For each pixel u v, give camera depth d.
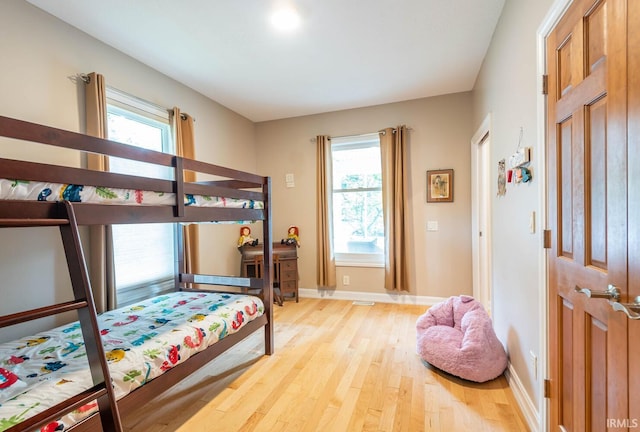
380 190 4.05
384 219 3.86
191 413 1.80
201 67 2.84
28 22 1.92
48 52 2.03
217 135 3.74
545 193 1.46
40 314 0.94
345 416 1.75
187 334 1.76
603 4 0.99
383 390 1.99
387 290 3.97
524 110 1.70
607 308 1.00
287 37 2.38
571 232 1.23
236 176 2.27
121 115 2.60
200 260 3.42
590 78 1.07
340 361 2.40
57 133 1.19
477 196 3.39
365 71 2.99
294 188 4.38
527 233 1.69
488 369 2.02
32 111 1.95
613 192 0.95
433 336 2.30
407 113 3.79
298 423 1.70
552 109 1.38
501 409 1.78
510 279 2.03
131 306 2.26
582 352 1.16
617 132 0.92
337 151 4.23
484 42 2.50
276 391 2.01
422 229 3.77
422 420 1.70
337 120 4.12
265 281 2.54
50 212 1.12
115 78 2.49
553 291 1.40
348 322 3.26
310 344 2.73
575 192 1.19
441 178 3.65
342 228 4.23
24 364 1.36
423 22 2.22
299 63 2.80
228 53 2.60
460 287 3.64
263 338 2.87
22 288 1.88
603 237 1.01
